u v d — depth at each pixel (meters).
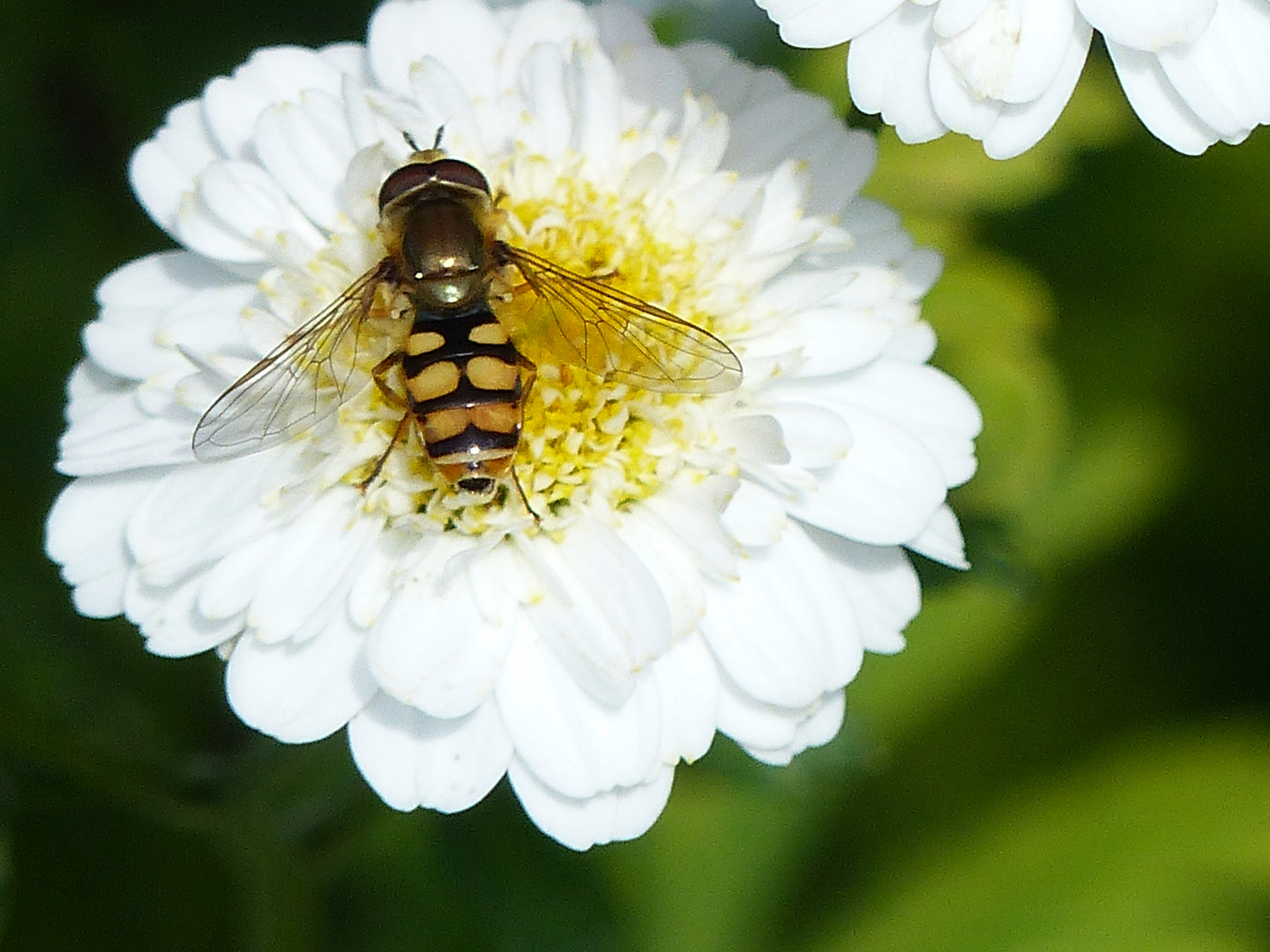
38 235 0.17
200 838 0.17
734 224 0.16
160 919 0.17
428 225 0.15
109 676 0.17
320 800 0.17
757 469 0.15
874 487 0.15
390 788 0.15
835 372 0.16
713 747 0.16
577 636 0.15
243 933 0.17
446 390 0.15
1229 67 0.15
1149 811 0.17
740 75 0.16
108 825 0.17
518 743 0.15
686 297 0.15
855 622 0.15
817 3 0.15
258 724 0.15
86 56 0.17
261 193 0.15
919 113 0.15
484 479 0.15
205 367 0.15
